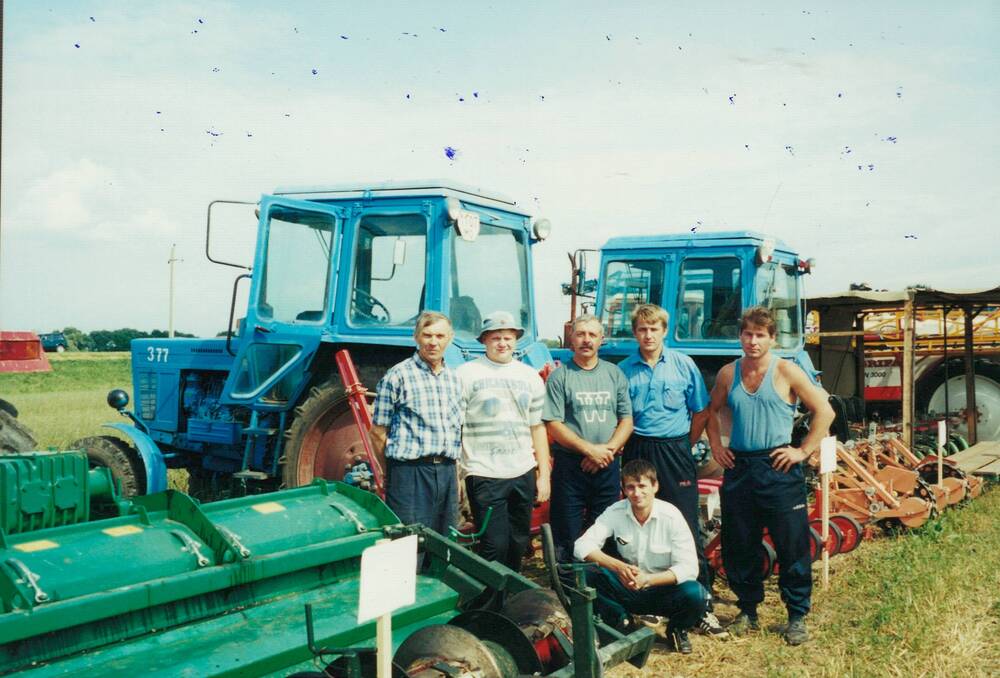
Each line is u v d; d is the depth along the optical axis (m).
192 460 8.47
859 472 7.96
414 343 6.42
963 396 11.98
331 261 6.79
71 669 3.12
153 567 3.54
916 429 11.55
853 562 7.06
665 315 5.59
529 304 7.30
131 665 3.20
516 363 5.35
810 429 5.36
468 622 3.60
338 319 6.76
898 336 12.44
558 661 3.59
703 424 5.74
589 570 5.13
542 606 3.72
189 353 8.41
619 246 9.62
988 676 4.68
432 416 4.96
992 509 8.99
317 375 6.98
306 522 4.24
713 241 9.09
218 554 3.76
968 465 9.79
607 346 9.63
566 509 5.56
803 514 5.35
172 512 3.98
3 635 2.93
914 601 5.66
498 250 7.05
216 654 3.31
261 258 6.95
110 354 47.53
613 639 3.63
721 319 9.09
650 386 5.54
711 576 6.51
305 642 3.47
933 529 7.75
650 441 5.55
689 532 5.08
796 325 9.96
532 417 5.33
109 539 3.60
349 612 3.80
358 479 6.59
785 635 5.32
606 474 5.55
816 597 6.12
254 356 7.07
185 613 3.55
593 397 5.46
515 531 5.36
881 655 4.89
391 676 3.06
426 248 6.49
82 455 3.97
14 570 3.19
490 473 5.20
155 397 8.72
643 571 5.11
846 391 12.38
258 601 3.84
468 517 6.11
